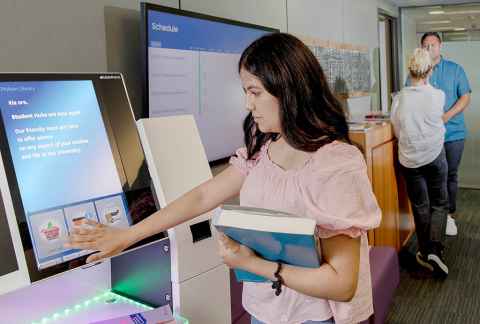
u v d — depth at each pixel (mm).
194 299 1586
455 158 4633
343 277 1091
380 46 6789
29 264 1201
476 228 4863
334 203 1118
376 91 6062
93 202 1361
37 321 1509
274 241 1059
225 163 2656
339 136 1204
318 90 1165
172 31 2156
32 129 1278
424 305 3252
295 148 1195
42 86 1326
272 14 3318
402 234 4266
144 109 2035
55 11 1731
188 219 1447
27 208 1224
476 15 6699
